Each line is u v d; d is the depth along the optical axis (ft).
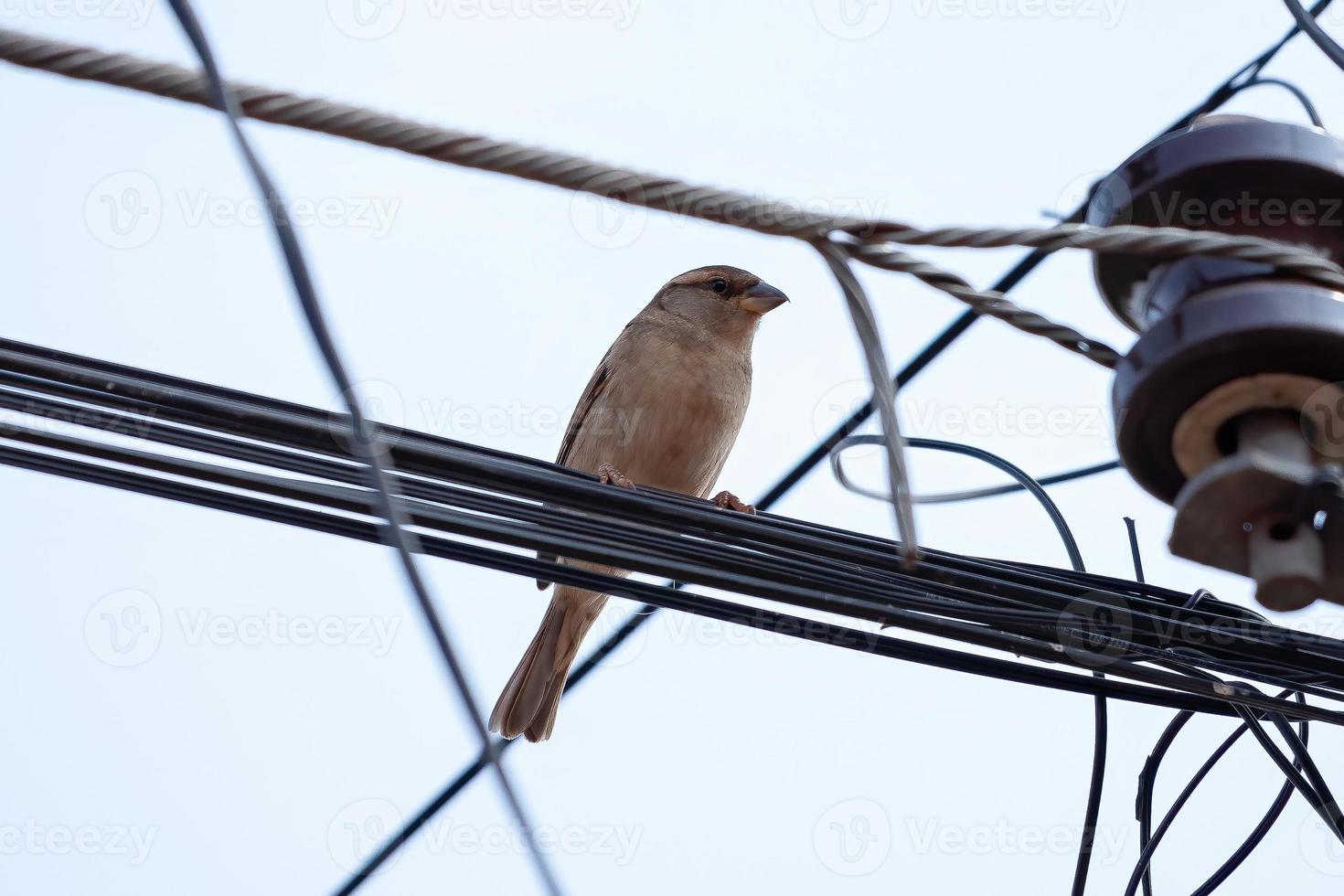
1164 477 21.27
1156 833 29.32
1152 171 21.44
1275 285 19.89
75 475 23.54
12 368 23.24
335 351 16.07
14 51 15.85
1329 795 26.30
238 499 24.04
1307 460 19.80
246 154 15.28
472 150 17.61
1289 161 20.85
